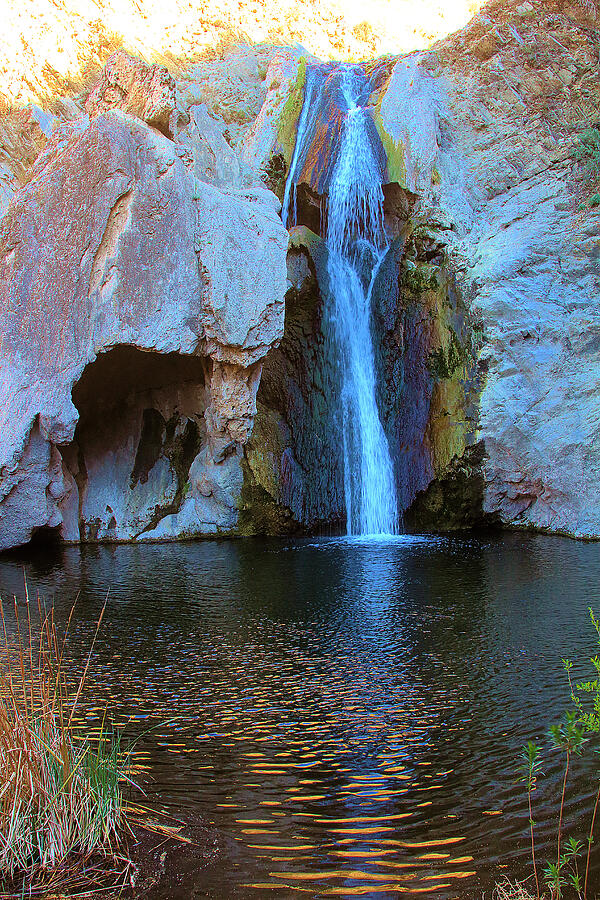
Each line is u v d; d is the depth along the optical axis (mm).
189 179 12344
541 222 15094
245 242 12602
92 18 17078
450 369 14219
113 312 11617
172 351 12117
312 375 14289
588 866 3318
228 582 9312
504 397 13672
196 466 13688
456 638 6914
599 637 6746
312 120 16219
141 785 4156
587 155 15180
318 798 4016
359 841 3576
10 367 11047
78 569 10219
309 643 6816
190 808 3895
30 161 14805
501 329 14000
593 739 4691
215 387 12898
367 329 15141
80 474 13078
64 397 11305
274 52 19453
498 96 16719
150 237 11883
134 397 13586
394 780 4223
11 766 3383
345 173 15594
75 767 3545
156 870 3275
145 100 12406
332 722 5055
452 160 16578
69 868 3262
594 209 14711
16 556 11281
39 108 15242
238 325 12398
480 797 3998
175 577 9641
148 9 18531
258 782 4207
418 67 16812
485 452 13625
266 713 5219
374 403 14867
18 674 5945
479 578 9383
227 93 18688
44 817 3361
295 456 14164
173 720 5090
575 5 15797
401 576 9570
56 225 11297
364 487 14578
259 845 3525
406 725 4996
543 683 5719
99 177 11477
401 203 15766
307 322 14383
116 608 8055
